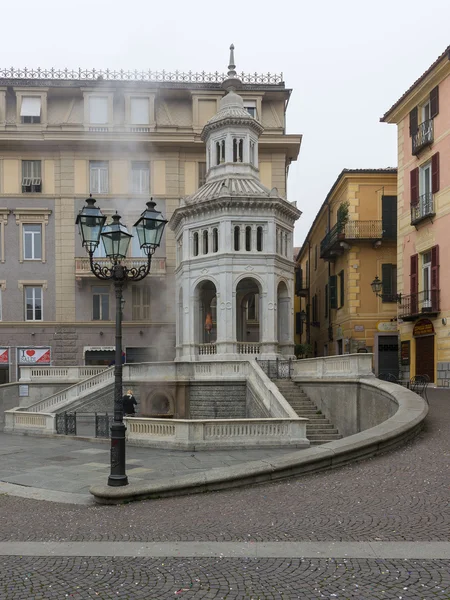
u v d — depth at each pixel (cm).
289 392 2462
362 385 2072
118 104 3981
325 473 1171
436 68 2758
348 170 3697
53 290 3838
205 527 864
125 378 2736
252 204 2808
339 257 3978
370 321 3672
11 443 2084
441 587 607
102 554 753
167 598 606
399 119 3269
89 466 1557
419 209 2978
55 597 618
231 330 2753
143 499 1096
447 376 2677
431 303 2806
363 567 668
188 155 3956
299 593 607
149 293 3884
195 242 2966
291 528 831
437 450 1253
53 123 3856
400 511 881
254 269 2808
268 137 3931
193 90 3953
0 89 3853
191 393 2561
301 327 6078
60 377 3189
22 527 928
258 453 1673
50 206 3872
